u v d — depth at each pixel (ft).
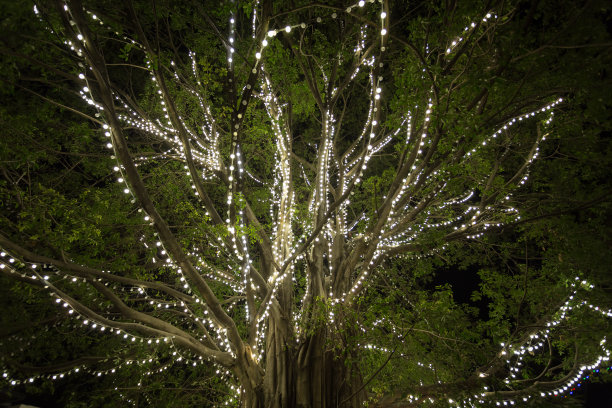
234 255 30.71
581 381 31.48
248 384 28.07
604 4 16.56
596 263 21.84
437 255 34.65
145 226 29.12
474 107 21.74
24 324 27.12
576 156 22.33
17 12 17.31
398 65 30.76
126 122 36.01
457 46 24.73
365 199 42.01
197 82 32.53
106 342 34.32
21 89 23.57
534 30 17.90
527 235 27.73
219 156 33.17
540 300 30.53
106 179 35.94
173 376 36.83
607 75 18.19
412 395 27.89
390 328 25.98
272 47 24.64
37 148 27.07
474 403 24.43
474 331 25.75
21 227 24.09
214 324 31.14
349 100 44.37
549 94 21.22
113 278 24.88
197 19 26.89
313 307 29.60
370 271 32.60
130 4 20.81
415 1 31.76
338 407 27.32
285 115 32.63
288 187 32.58
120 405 33.53
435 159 24.70
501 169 30.55
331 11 28.55
